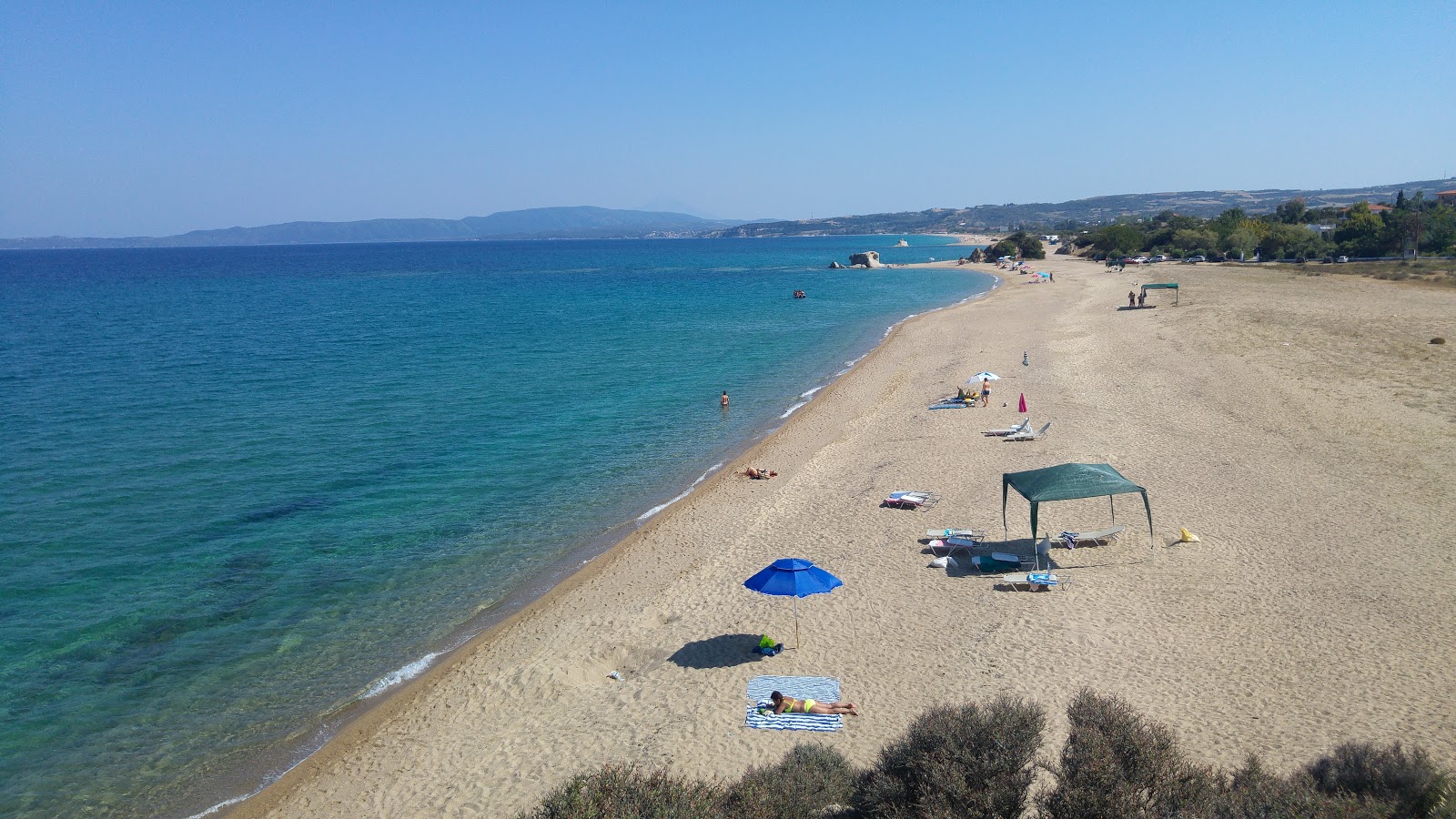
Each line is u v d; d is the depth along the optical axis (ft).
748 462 100.48
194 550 76.38
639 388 147.33
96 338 218.18
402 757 47.42
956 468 91.86
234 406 133.08
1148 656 51.44
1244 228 416.05
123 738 49.90
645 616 61.98
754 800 34.91
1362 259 346.95
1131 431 101.65
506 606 65.77
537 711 51.06
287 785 45.55
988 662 51.72
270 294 378.32
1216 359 143.02
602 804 33.47
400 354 187.11
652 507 86.58
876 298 314.14
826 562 68.90
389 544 77.71
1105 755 33.50
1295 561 63.77
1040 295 284.20
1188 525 71.92
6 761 47.83
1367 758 33.94
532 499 89.56
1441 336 154.61
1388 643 51.24
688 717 48.47
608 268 607.37
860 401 130.62
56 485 93.56
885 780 35.65
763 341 204.54
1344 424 99.14
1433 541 65.46
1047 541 64.95
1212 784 34.01
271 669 57.16
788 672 52.60
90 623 63.05
